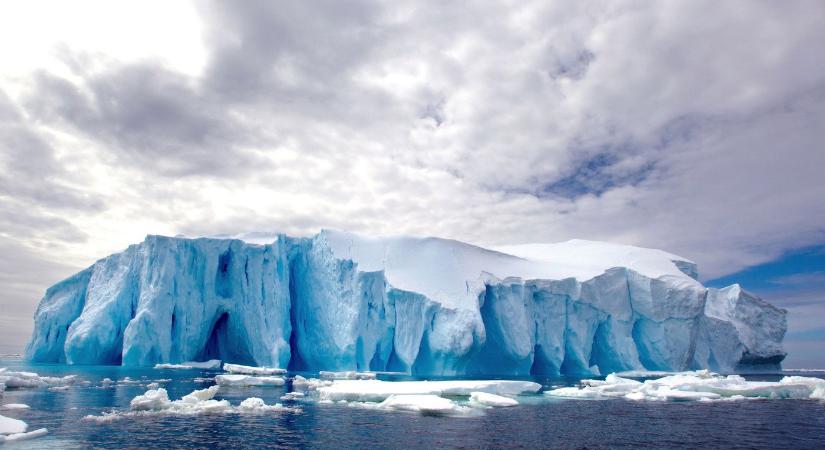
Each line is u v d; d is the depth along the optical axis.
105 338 45.84
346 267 47.59
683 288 50.94
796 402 28.97
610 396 31.14
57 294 53.31
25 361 51.25
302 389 30.45
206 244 48.66
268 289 47.69
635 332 54.06
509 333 47.56
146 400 20.86
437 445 15.67
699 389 32.72
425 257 48.66
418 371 45.12
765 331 65.75
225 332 49.72
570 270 54.41
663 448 16.19
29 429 16.58
